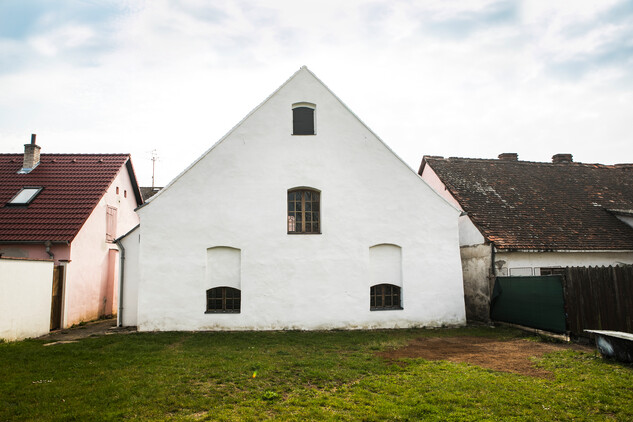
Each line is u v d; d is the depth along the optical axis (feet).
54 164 59.52
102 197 53.67
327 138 45.65
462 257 54.24
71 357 29.09
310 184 44.73
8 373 24.77
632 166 75.46
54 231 45.65
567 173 69.15
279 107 45.57
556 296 37.37
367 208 45.19
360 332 41.75
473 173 63.77
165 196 42.78
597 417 18.76
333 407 20.02
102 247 54.85
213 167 43.75
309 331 42.09
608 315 33.78
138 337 37.60
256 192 43.91
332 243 44.11
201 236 42.68
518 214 54.39
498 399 20.85
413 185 46.24
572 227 53.52
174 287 41.78
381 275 45.14
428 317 44.83
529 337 38.65
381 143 46.37
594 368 26.55
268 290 42.63
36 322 38.47
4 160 60.23
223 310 42.60
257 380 24.26
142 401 20.17
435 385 23.22
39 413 18.45
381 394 21.95
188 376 24.56
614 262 51.42
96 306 52.80
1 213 48.52
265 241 43.29
